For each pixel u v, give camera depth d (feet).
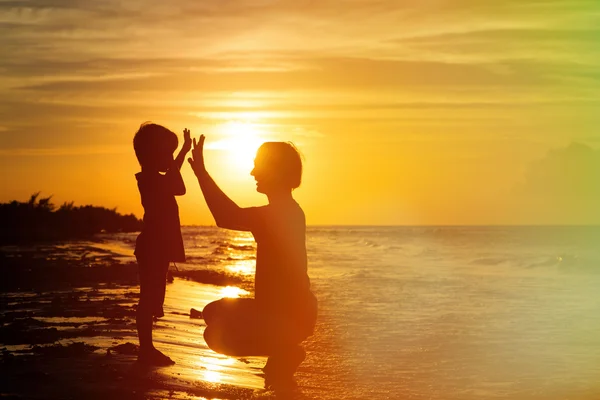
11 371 19.39
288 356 19.36
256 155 19.11
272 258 18.34
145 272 21.34
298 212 18.83
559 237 259.39
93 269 64.08
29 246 124.36
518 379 23.71
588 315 41.09
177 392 17.99
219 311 18.53
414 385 22.50
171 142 21.35
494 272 79.46
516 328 35.78
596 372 24.90
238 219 18.13
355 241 226.99
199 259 104.58
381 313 41.93
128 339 25.76
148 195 21.30
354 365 25.75
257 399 18.17
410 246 173.78
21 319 31.40
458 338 32.55
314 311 18.89
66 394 16.99
